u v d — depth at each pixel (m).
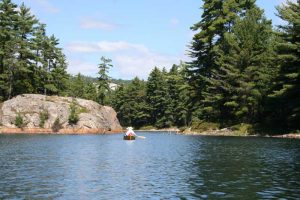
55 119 77.50
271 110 57.88
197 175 21.27
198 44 71.62
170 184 18.67
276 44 53.00
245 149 35.84
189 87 73.12
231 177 20.53
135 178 20.38
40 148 39.28
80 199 15.59
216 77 68.06
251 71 60.56
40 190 17.27
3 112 76.44
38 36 93.94
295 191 16.88
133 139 56.84
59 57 97.38
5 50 82.94
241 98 60.72
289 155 30.53
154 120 140.62
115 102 151.50
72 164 26.19
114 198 15.75
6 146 41.53
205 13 71.12
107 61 132.25
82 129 78.62
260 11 65.25
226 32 65.38
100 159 29.38
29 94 80.25
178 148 39.06
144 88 146.75
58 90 96.88
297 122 54.41
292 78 52.16
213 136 60.03
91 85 140.12
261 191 16.91
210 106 67.81
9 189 17.45
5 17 84.62
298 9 53.31
